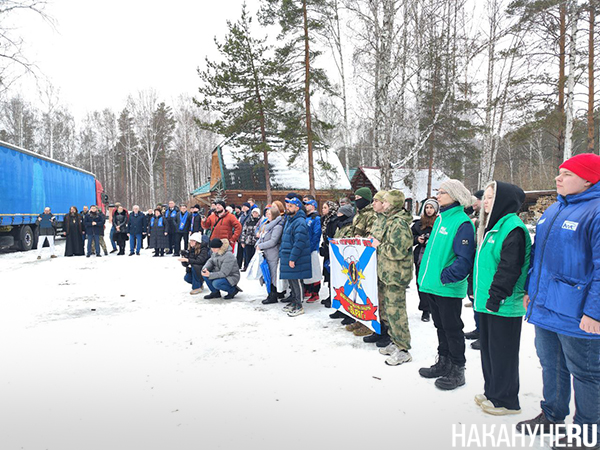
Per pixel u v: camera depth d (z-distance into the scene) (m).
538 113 15.40
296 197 5.27
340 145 35.34
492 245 2.58
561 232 2.15
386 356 3.74
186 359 3.73
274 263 5.82
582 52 12.70
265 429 2.52
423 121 15.92
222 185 22.19
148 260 11.36
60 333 4.56
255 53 16.56
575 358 2.15
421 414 2.67
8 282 7.88
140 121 40.59
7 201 11.56
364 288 4.07
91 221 12.10
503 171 35.47
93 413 2.75
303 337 4.34
